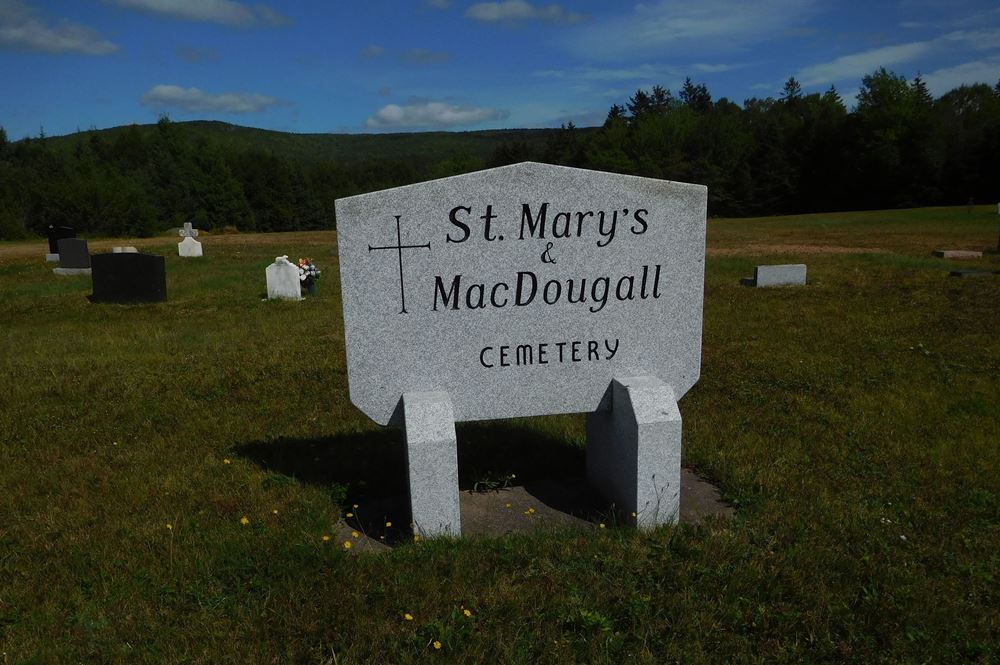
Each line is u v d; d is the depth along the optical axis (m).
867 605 3.64
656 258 4.73
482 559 4.04
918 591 3.74
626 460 4.59
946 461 5.47
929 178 66.12
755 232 35.97
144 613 3.59
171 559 4.07
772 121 86.56
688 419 6.59
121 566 4.04
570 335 4.72
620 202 4.60
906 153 67.00
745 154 81.88
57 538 4.40
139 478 5.31
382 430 6.46
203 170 75.69
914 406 6.80
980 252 21.73
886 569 3.93
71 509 4.82
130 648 3.34
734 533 4.34
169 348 9.95
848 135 71.88
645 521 4.52
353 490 5.20
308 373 8.30
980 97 84.38
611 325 4.77
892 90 73.00
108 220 55.44
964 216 42.41
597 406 4.85
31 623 3.54
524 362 4.70
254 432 6.42
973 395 7.09
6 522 4.64
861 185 69.94
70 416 6.91
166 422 6.73
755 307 12.62
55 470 5.51
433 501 4.29
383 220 4.35
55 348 10.16
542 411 4.80
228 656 3.27
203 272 20.17
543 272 4.59
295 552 4.10
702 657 3.27
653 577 3.88
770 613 3.57
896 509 4.69
